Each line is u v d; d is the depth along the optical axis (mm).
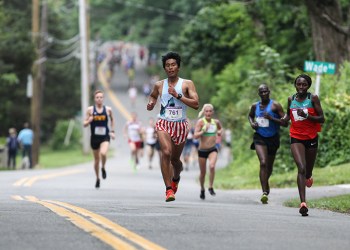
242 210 24141
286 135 44938
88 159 88750
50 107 115875
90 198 30500
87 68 97000
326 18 48250
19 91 99625
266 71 56156
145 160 82312
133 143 62062
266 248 15297
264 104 30172
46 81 115938
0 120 102812
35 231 16672
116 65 195000
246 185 41500
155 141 67375
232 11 71562
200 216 20562
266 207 27516
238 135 60688
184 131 23828
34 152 76062
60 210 20984
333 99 43750
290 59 64812
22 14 109375
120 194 34156
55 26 118438
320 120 24281
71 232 16547
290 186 38969
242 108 59531
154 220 19125
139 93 158625
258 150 30094
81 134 121250
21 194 32188
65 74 116500
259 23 69625
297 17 63719
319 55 49312
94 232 16484
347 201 27344
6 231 16641
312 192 33156
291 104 24516
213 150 34219
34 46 78062
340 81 46375
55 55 118562
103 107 37750
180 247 15062
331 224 20188
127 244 15000
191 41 77375
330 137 43000
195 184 46531
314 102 24312
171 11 148875
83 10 96188
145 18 157500
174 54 23469
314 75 49938
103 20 161000
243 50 72688
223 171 60062
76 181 45781
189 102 23297
